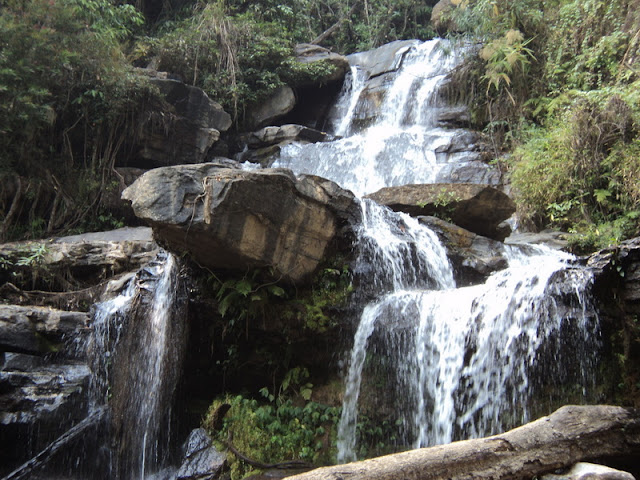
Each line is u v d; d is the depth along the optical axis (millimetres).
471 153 12031
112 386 6676
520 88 12484
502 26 13305
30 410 6184
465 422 5527
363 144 12688
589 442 4223
